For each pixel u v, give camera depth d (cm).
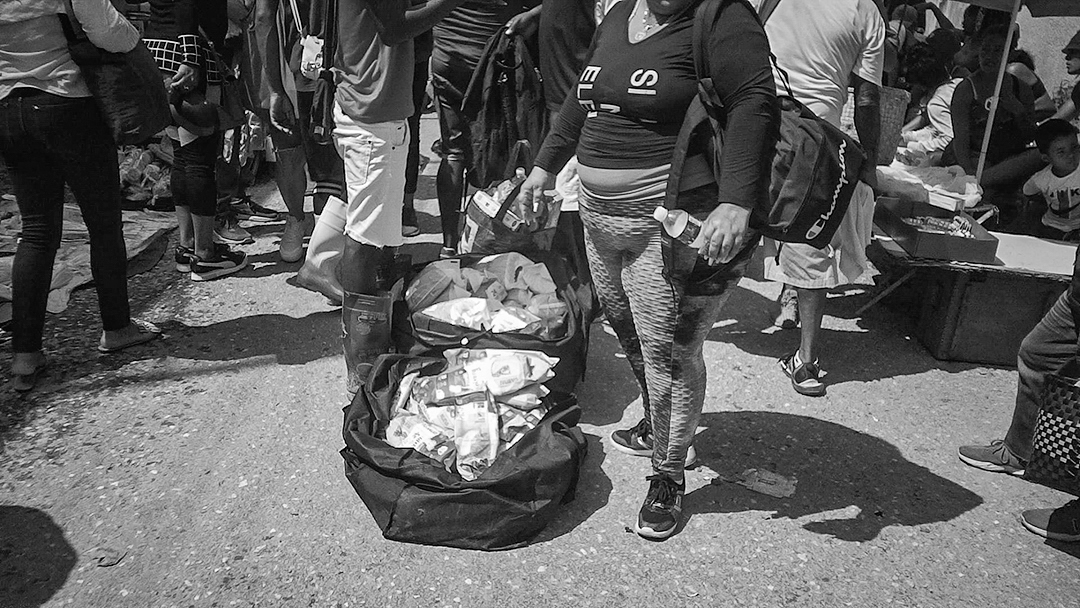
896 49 655
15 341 372
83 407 363
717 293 262
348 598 267
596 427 367
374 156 343
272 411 367
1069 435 283
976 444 369
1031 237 493
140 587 269
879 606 273
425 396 328
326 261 453
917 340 466
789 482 335
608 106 258
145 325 427
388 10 313
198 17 446
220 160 561
